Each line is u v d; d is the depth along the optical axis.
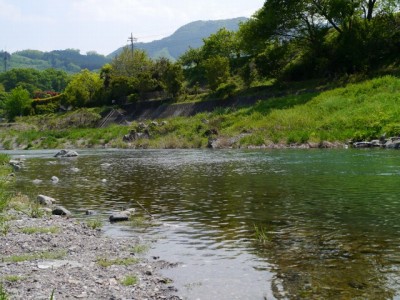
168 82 82.06
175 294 7.54
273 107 55.34
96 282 8.12
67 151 45.12
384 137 37.31
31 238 11.35
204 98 75.38
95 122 88.38
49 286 7.84
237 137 48.56
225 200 16.12
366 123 40.62
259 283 7.93
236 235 11.29
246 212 13.91
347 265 8.64
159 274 8.61
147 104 85.31
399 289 7.38
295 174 22.20
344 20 62.47
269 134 46.38
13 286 7.83
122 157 40.78
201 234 11.56
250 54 82.94
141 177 24.27
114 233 12.04
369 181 18.84
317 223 12.09
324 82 60.44
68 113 102.19
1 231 12.00
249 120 53.00
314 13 66.44
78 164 34.47
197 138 53.31
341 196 15.77
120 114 86.00
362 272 8.23
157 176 24.36
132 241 11.14
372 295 7.16
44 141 72.62
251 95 65.50
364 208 13.69
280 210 13.96
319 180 19.80
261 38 68.88
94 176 25.53
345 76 58.12
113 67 114.38
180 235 11.57
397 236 10.55
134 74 109.38
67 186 21.48
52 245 10.80
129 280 8.16
